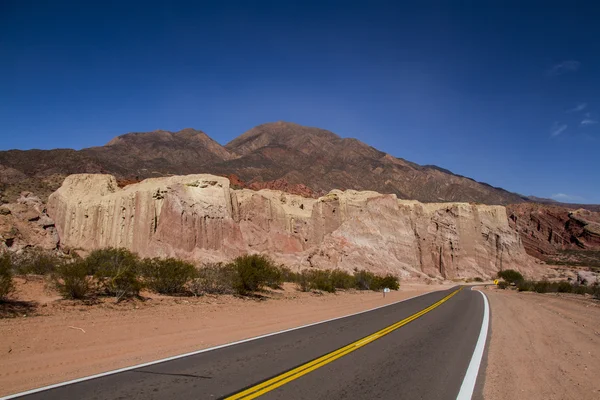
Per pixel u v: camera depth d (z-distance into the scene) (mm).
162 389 7047
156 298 18891
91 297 16812
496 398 7219
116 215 70438
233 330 13375
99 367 8516
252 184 177500
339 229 73875
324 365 8977
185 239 62906
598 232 160875
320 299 27125
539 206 187750
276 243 77625
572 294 43625
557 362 10414
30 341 10164
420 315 19625
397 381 7961
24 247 28344
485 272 90562
